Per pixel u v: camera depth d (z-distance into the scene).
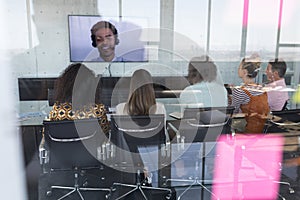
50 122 1.75
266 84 3.03
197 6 5.30
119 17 5.03
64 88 1.89
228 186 2.27
